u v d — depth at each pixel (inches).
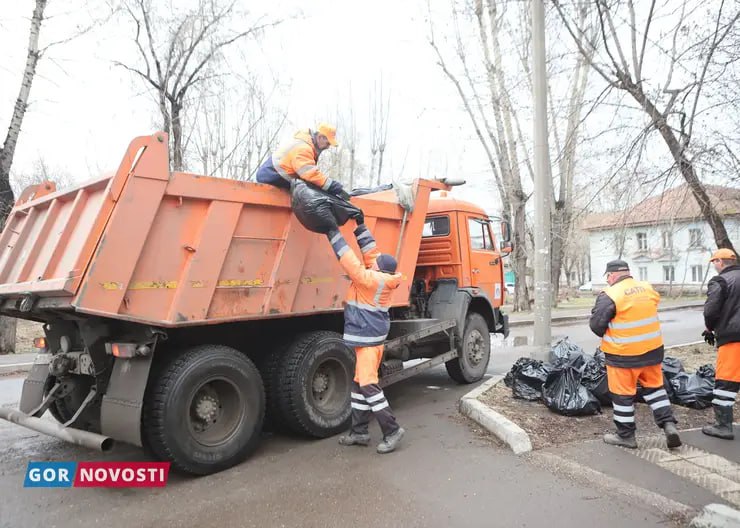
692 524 126.6
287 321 212.7
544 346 277.6
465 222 304.3
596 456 172.1
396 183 254.1
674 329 617.0
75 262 145.1
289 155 188.1
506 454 176.6
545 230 282.8
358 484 155.5
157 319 159.6
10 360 417.7
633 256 1566.2
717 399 190.9
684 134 297.9
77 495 153.1
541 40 286.2
